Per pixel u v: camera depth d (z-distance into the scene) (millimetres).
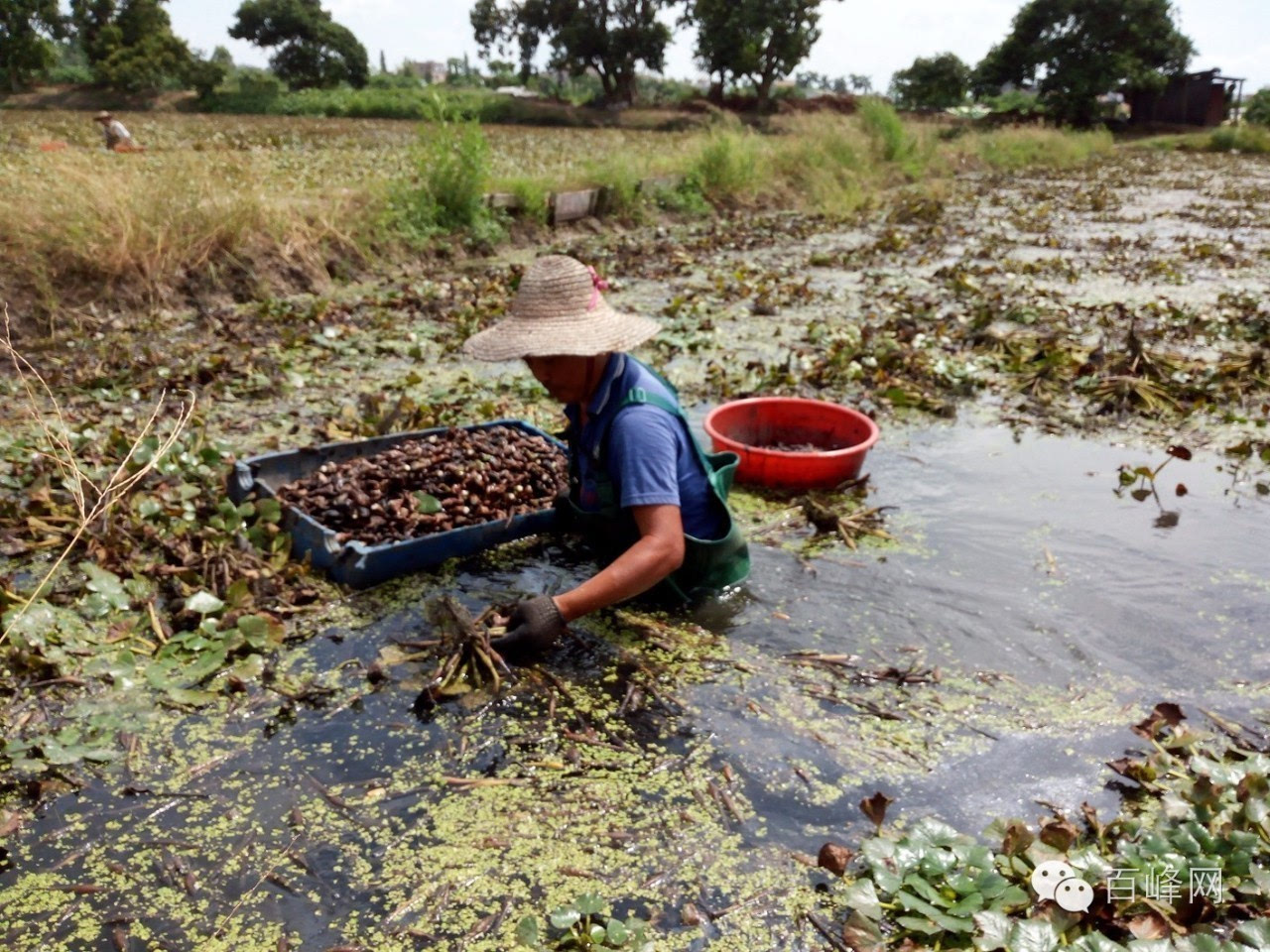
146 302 7480
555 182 12789
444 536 3645
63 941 2113
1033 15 42750
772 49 45094
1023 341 6977
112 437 4500
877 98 21406
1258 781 2396
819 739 2818
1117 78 41188
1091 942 1976
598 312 3047
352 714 2885
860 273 10289
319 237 8938
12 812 2449
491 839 2422
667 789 2611
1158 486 4680
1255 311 8102
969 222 14805
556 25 51312
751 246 11945
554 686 3029
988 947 2008
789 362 6449
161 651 3109
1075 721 2896
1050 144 28359
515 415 5336
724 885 2299
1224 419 5559
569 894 2262
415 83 65688
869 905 2133
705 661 3186
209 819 2469
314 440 4926
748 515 4246
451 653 3066
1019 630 3381
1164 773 2650
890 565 3824
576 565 3736
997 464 4949
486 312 7664
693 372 6395
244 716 2859
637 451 3008
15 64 51656
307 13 59406
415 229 9852
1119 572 3795
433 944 2119
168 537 3734
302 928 2156
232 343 6844
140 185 8109
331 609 3396
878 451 5090
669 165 15102
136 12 54406
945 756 2752
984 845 2336
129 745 2719
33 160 13234
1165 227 14633
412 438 4277
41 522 3834
